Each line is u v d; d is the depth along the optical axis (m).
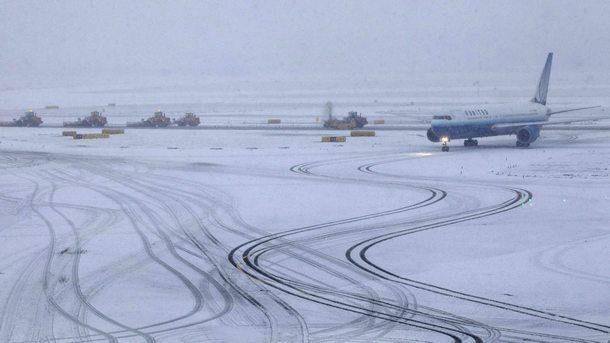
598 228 69.56
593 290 49.56
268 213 80.31
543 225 71.69
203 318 44.59
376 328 42.47
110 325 43.19
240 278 54.03
